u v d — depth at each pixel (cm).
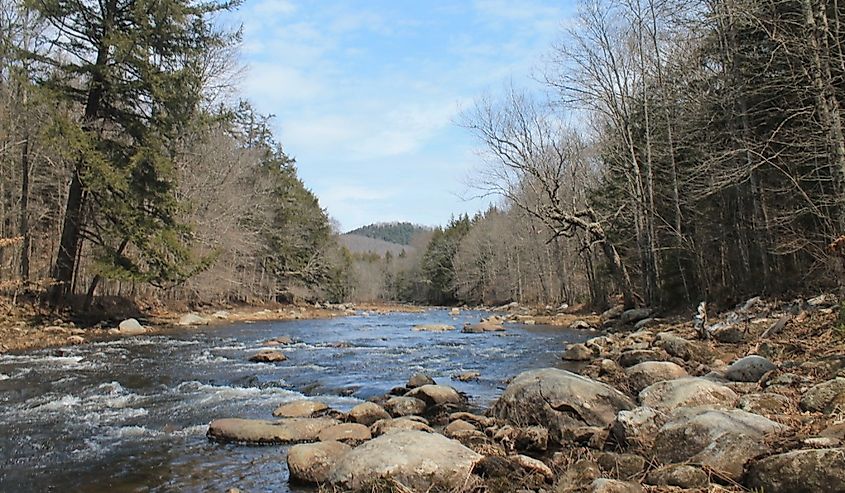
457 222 9294
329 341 2009
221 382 1180
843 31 1313
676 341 1204
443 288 8294
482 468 559
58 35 2088
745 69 1623
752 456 486
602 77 2617
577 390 743
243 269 4288
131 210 2080
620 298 3291
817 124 1278
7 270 2350
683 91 2061
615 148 2864
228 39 2508
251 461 683
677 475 482
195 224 2998
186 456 703
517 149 2888
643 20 2439
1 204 2306
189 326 2573
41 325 1969
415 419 787
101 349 1656
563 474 557
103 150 2042
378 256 13362
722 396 720
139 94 2150
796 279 1630
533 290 5947
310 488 593
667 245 2444
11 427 828
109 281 2856
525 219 5278
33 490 598
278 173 5003
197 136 2950
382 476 531
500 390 1083
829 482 414
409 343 1927
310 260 5494
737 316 1570
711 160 1562
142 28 2077
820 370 818
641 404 756
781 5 1445
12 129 2206
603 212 3203
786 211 1594
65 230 2180
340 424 766
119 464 675
